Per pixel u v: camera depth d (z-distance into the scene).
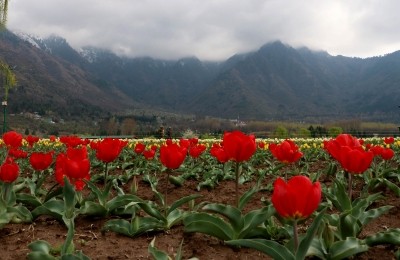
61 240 4.09
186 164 10.96
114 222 4.35
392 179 8.34
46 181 8.84
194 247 3.85
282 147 5.34
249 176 9.12
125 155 13.03
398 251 3.41
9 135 7.39
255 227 3.70
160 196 4.70
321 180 8.62
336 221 3.84
